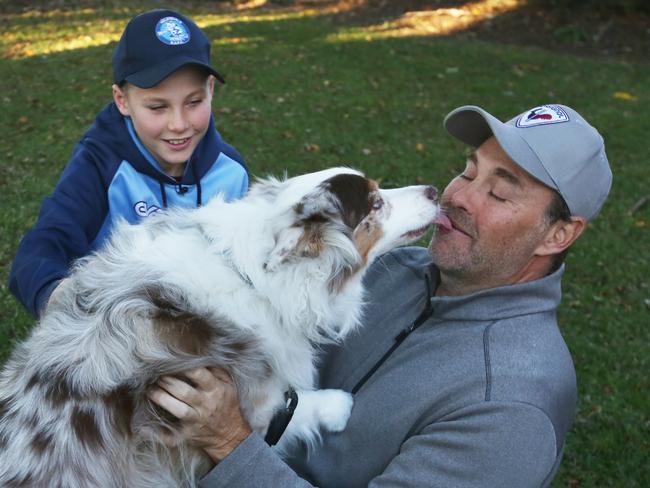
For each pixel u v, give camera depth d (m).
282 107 9.33
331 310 2.75
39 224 2.98
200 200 3.48
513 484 2.11
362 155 8.16
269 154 7.87
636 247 6.77
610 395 4.64
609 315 5.62
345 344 2.81
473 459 2.13
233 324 2.53
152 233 2.72
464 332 2.42
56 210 3.02
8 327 4.69
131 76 3.08
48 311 2.58
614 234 6.99
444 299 2.50
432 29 14.11
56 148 7.76
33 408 2.33
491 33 14.28
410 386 2.40
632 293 5.98
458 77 11.23
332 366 2.85
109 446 2.30
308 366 2.81
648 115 10.32
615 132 9.62
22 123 8.38
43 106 8.91
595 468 4.04
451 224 2.58
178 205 3.15
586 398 4.59
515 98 10.49
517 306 2.42
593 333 5.36
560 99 10.65
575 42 13.91
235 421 2.38
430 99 10.23
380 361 2.61
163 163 3.38
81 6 14.38
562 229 2.46
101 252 2.73
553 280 2.47
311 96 9.85
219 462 2.32
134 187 3.28
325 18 14.77
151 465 2.39
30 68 10.34
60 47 11.49
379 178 7.57
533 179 2.41
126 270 2.54
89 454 2.28
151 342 2.36
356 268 2.77
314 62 11.34
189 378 2.32
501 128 2.40
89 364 2.34
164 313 2.41
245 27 13.18
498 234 2.47
